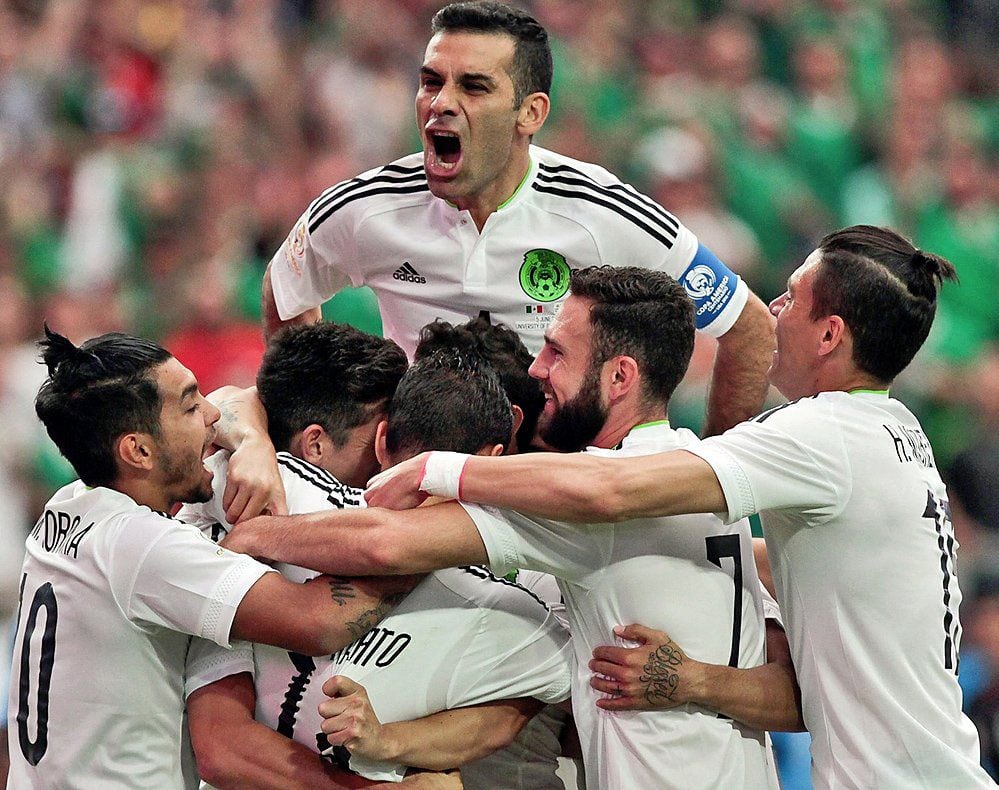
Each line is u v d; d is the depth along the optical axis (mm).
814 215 39156
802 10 45188
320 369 13367
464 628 12453
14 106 38562
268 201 35531
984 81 47031
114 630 12305
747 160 38719
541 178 14172
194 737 12391
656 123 38562
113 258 34906
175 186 35688
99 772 12383
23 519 29047
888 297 12633
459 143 13570
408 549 11805
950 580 12891
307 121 39219
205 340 31609
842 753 12523
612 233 14055
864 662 12430
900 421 12945
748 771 12586
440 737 12305
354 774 12203
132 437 12523
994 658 22859
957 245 39469
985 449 29906
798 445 12234
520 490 11797
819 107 42781
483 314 14367
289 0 43281
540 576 13727
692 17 44500
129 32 40625
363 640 12289
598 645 12578
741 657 12703
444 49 13570
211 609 12039
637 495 11758
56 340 12594
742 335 15047
